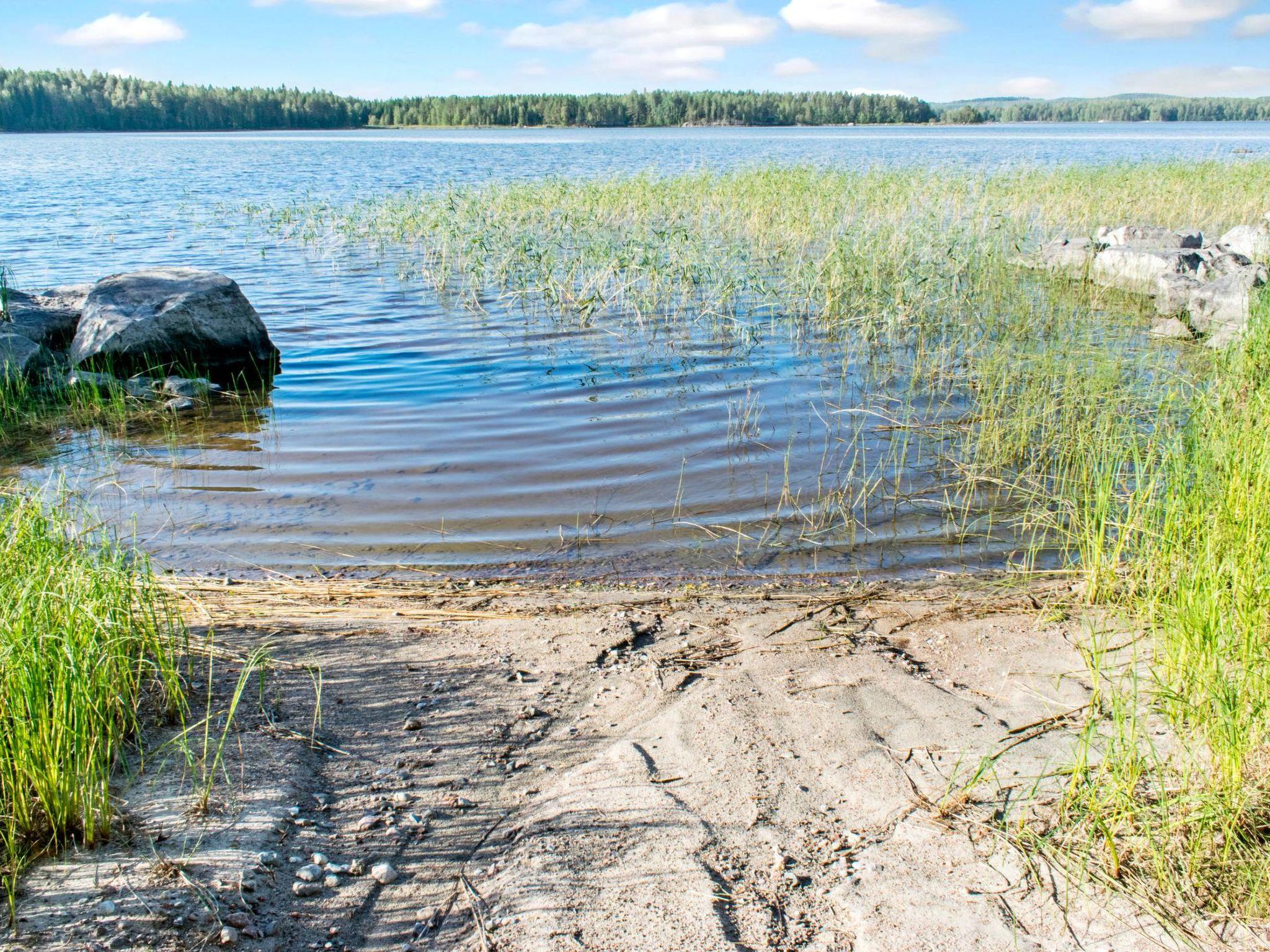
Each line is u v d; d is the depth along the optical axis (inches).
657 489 292.7
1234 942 105.0
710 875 121.1
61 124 4606.3
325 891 118.0
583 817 134.0
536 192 909.2
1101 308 515.8
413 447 330.3
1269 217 627.5
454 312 544.7
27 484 282.4
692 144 3097.9
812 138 3823.8
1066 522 262.5
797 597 219.6
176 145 3223.4
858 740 153.0
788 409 367.2
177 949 105.7
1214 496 184.5
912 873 120.4
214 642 189.2
